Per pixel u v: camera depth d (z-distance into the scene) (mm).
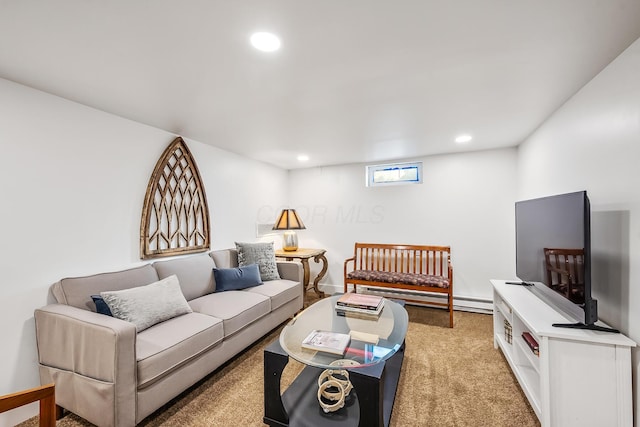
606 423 1446
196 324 2008
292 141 3148
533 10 1159
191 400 1903
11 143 1738
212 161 3311
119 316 1829
